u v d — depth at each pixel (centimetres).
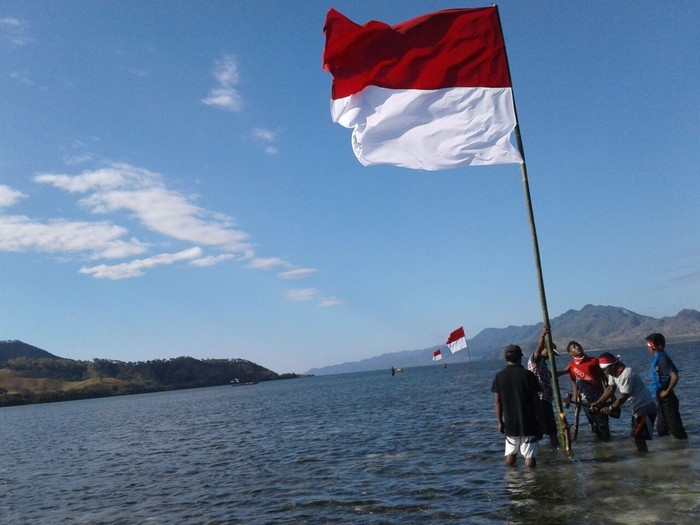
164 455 1973
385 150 1164
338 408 3775
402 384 8069
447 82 1154
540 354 1234
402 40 1165
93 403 14050
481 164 1127
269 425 2878
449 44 1157
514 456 1082
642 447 1105
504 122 1127
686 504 747
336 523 852
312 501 1013
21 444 3123
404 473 1191
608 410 1156
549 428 1216
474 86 1146
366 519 858
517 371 1066
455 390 4581
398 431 1992
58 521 1044
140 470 1645
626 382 1108
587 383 1270
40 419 6912
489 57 1148
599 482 898
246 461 1617
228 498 1116
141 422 4284
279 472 1370
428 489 1011
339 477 1226
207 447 2098
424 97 1156
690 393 2253
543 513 775
